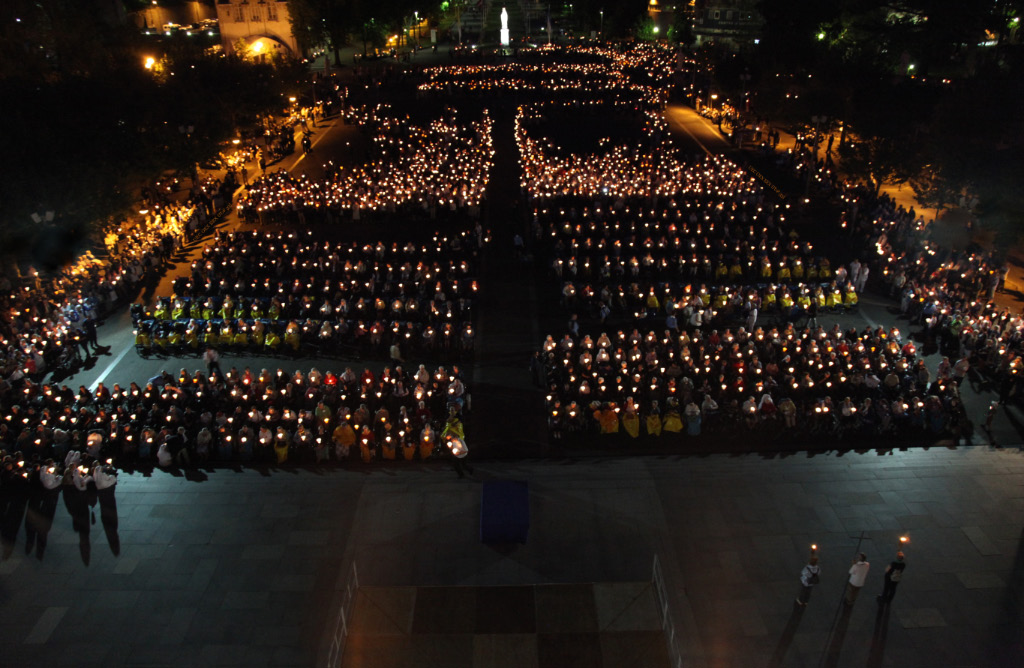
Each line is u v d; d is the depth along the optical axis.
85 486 25.20
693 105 89.75
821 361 30.69
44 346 33.28
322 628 19.94
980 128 40.28
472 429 28.66
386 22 114.06
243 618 20.25
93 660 19.03
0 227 36.53
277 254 44.25
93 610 20.53
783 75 69.75
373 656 19.03
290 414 27.58
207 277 41.34
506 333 36.12
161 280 42.81
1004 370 31.31
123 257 42.72
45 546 22.88
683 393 29.19
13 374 31.33
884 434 27.88
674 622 20.03
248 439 26.78
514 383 31.78
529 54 127.25
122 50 64.81
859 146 49.22
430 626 19.89
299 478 26.03
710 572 21.69
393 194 52.34
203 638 19.64
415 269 42.56
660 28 143.50
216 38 112.94
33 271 39.38
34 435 26.92
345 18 105.38
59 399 29.59
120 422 28.14
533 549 22.53
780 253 43.84
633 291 37.88
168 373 32.28
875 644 19.34
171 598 20.92
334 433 26.84
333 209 51.22
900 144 47.50
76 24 65.00
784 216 50.84
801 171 59.78
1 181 36.12
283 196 51.69
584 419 28.45
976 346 33.09
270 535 23.23
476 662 18.83
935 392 29.25
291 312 38.06
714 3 132.50
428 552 22.47
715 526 23.42
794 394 30.19
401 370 30.08
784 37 77.56
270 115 68.12
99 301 38.97
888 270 40.47
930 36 76.69
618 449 27.38
